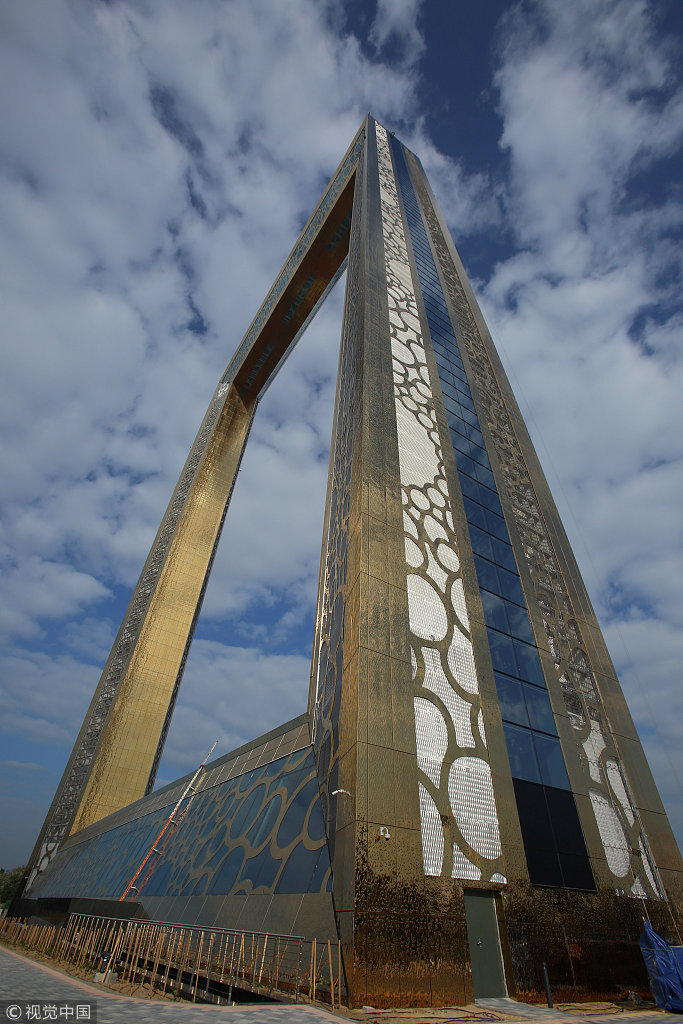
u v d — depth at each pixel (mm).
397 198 44500
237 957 14000
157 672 50188
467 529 22125
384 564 17391
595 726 20203
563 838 15945
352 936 10594
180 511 62031
